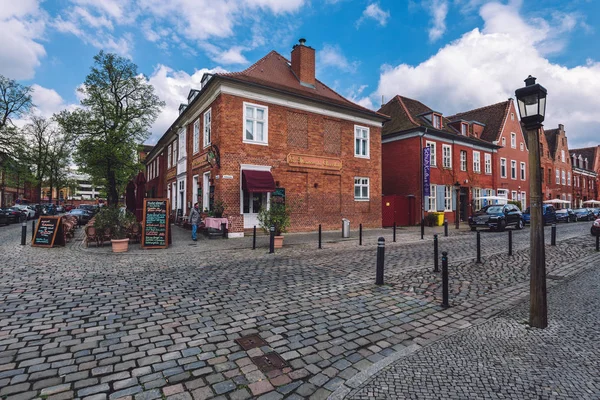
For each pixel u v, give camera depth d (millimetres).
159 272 7609
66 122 23594
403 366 3361
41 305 5156
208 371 3248
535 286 4410
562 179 44156
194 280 6852
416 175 24312
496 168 30750
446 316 4883
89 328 4273
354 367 3371
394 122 26828
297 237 15328
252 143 15938
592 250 11070
